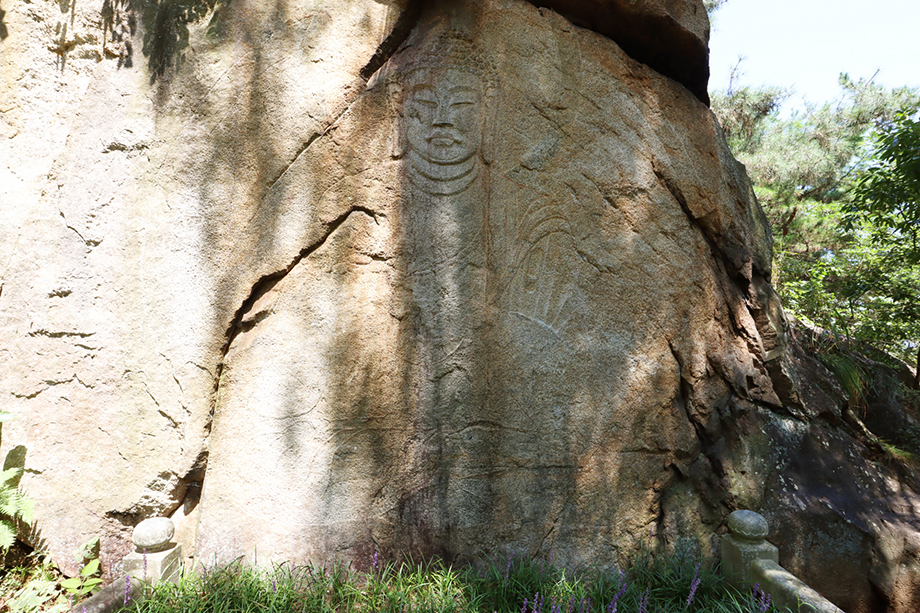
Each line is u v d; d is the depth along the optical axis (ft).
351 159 10.67
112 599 8.68
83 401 10.61
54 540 10.48
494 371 10.69
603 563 10.83
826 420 13.75
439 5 11.09
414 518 10.39
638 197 11.73
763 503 11.82
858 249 23.76
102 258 10.75
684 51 12.51
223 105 10.79
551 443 10.87
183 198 10.73
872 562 11.65
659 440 11.48
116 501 10.44
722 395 12.26
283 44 10.88
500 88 11.02
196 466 10.43
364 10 10.97
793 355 14.94
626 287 11.50
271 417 10.35
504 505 10.61
